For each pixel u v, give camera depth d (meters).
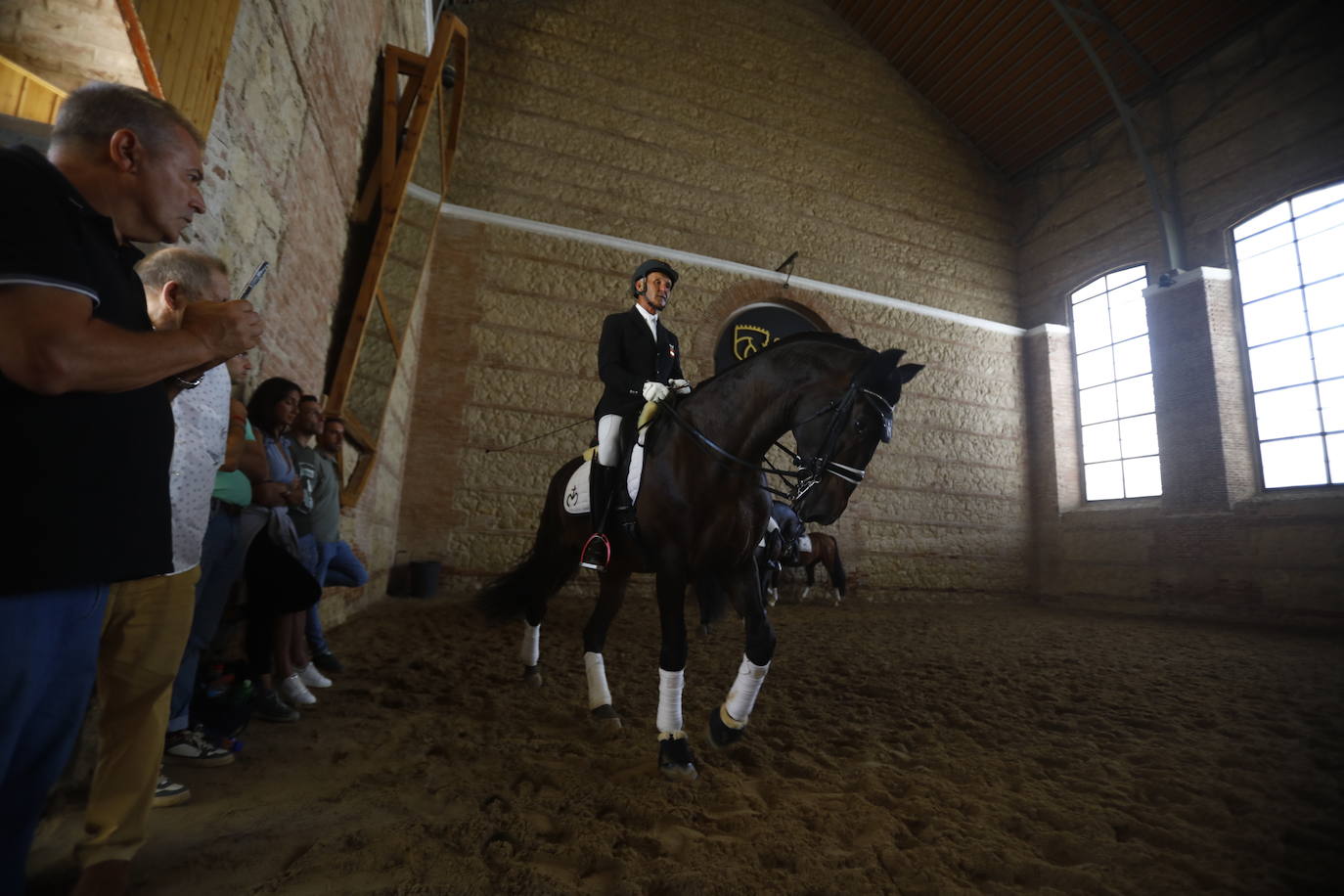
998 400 13.87
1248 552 9.96
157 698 1.57
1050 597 13.02
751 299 12.24
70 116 1.22
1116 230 12.95
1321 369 9.76
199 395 1.98
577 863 1.90
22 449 1.01
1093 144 13.59
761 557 7.28
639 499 2.90
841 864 1.97
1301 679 5.32
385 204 5.55
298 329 4.34
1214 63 11.53
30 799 1.19
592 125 11.84
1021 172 15.09
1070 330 13.81
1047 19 12.44
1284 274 10.32
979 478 13.40
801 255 12.95
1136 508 11.73
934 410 13.32
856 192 13.72
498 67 11.37
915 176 14.35
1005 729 3.65
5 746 1.03
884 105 14.38
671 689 2.72
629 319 3.34
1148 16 11.56
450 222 10.59
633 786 2.54
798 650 6.29
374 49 5.80
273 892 1.68
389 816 2.17
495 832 2.07
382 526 8.38
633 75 12.28
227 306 1.23
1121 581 11.74
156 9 2.59
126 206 1.25
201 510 1.93
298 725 3.13
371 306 5.33
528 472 10.32
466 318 10.42
